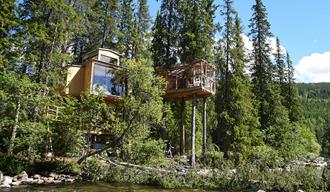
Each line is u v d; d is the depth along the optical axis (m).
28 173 16.50
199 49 30.70
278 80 50.12
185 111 32.56
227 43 35.91
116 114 20.91
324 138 77.56
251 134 32.19
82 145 19.05
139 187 15.80
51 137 18.08
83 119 18.58
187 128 32.25
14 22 20.05
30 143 17.16
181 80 28.16
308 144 48.34
